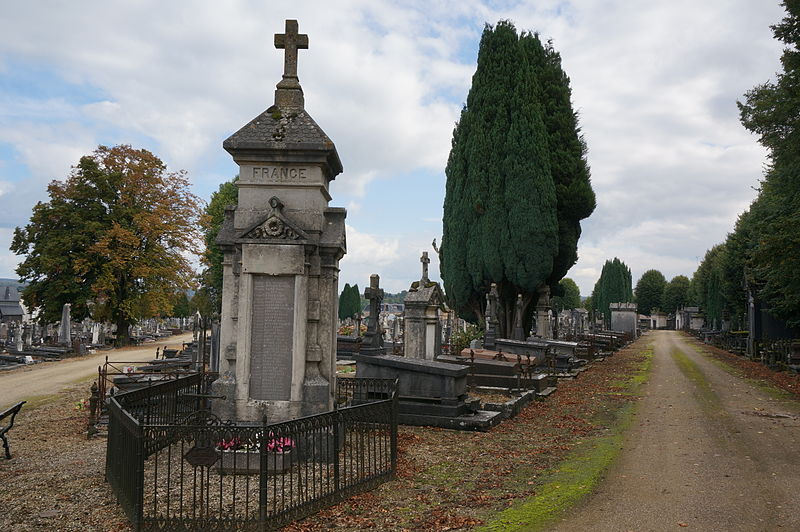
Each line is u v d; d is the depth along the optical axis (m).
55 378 21.69
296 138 9.49
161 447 5.95
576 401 16.28
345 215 9.86
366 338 20.91
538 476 8.30
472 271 30.05
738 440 10.78
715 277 63.22
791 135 19.66
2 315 65.75
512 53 29.67
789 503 6.97
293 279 9.34
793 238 18.72
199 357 17.12
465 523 6.23
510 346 21.27
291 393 9.13
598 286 95.31
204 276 59.22
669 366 28.11
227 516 5.98
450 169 32.56
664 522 6.32
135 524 5.80
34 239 39.09
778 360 27.38
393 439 7.93
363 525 6.13
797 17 18.59
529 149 28.61
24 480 7.71
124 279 40.53
